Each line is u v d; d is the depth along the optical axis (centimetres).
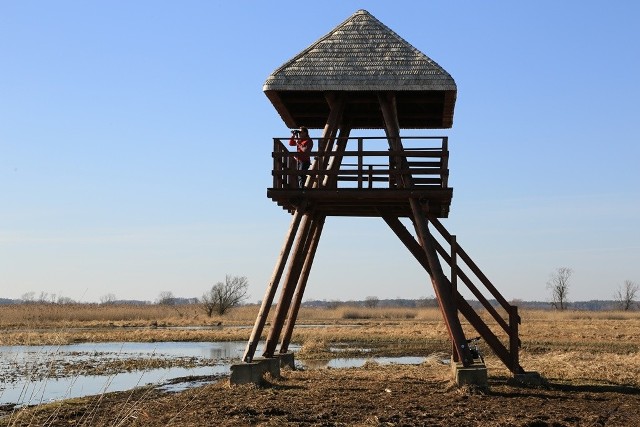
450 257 2105
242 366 1983
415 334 5200
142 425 1452
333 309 10675
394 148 2044
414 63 2047
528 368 2469
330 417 1509
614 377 2209
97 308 8262
